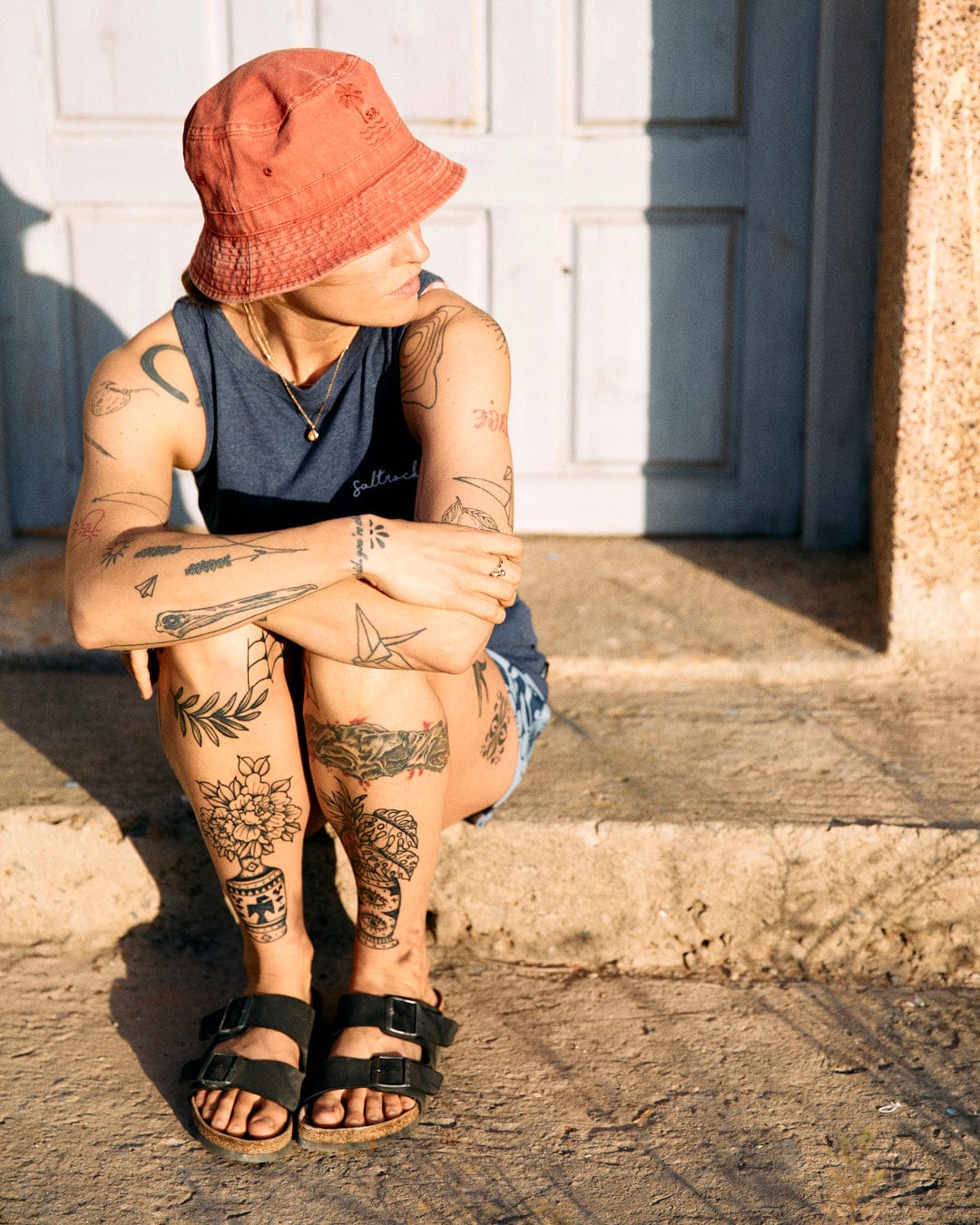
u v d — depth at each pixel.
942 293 2.34
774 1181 1.53
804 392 3.06
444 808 1.68
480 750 1.73
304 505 1.70
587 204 2.98
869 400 2.96
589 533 3.19
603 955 2.02
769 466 3.12
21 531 3.17
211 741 1.54
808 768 2.15
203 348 1.64
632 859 1.97
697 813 1.99
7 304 3.03
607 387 3.10
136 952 2.03
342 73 1.45
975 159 2.28
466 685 1.66
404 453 1.69
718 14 2.86
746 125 2.92
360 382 1.65
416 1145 1.59
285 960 1.67
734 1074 1.73
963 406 2.38
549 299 3.05
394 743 1.54
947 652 2.51
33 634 2.62
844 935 1.98
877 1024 1.84
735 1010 1.88
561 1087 1.71
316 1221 1.47
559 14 2.88
